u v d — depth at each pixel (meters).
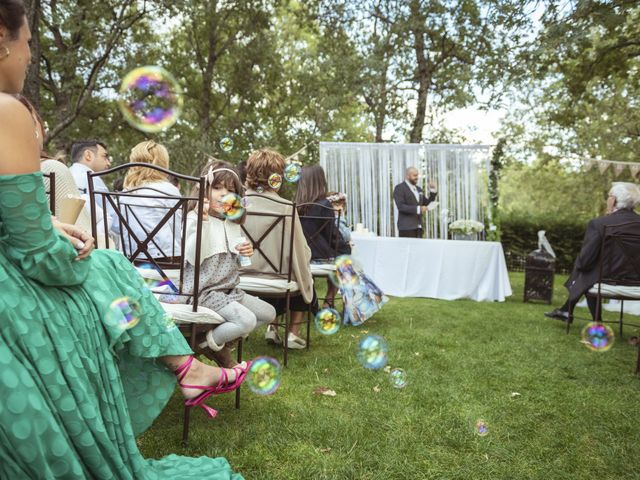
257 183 2.93
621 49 8.54
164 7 8.59
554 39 6.43
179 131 13.64
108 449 1.10
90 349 1.15
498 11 7.12
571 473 1.68
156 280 2.10
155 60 13.53
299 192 3.75
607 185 16.22
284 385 2.45
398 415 2.11
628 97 14.26
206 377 1.57
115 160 10.33
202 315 1.85
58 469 0.99
